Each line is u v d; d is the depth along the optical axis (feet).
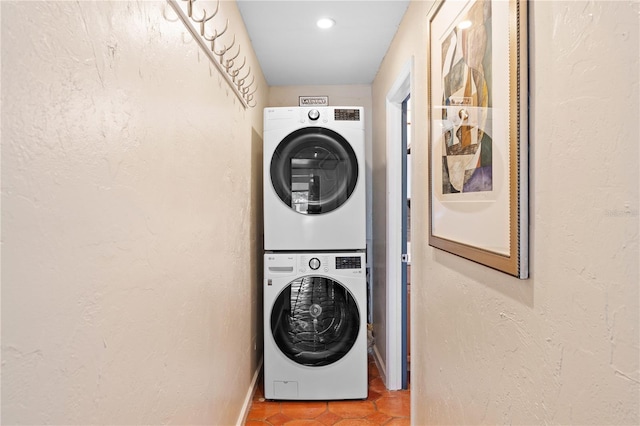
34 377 1.86
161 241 3.39
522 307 2.96
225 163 5.68
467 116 3.85
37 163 1.87
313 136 8.10
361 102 11.19
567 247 2.41
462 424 4.19
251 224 8.13
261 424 7.29
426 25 5.34
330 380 8.11
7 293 1.70
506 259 3.02
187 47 4.03
